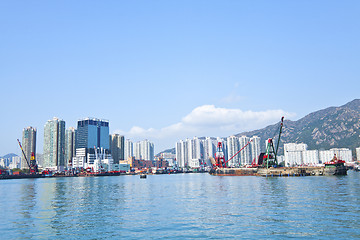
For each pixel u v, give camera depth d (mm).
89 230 48562
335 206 67250
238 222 52812
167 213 64500
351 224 48531
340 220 51781
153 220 56469
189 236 43531
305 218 54344
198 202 83562
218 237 42656
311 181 164250
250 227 48500
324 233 43312
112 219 58031
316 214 57875
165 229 48438
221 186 152000
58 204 83500
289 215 57781
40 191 138000
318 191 102688
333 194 91562
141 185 182250
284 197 88125
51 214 65125
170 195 107688
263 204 74750
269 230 46062
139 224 52812
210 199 90625
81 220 57375
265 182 173375
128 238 43125
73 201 91125
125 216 61281
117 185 185875
